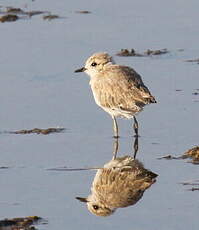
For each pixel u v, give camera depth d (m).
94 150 16.95
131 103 17.53
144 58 23.52
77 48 24.42
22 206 14.00
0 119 18.78
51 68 22.55
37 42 25.12
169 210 13.76
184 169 15.70
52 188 14.88
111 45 24.86
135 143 17.34
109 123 18.62
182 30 26.36
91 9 29.33
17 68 22.53
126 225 13.20
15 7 29.86
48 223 13.25
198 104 19.50
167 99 19.95
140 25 27.05
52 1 30.75
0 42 25.16
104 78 17.94
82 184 15.08
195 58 23.38
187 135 17.62
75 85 21.14
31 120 18.73
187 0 29.91
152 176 15.39
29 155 16.62
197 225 13.11
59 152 16.81
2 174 15.60
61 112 19.25
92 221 13.35
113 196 14.48
